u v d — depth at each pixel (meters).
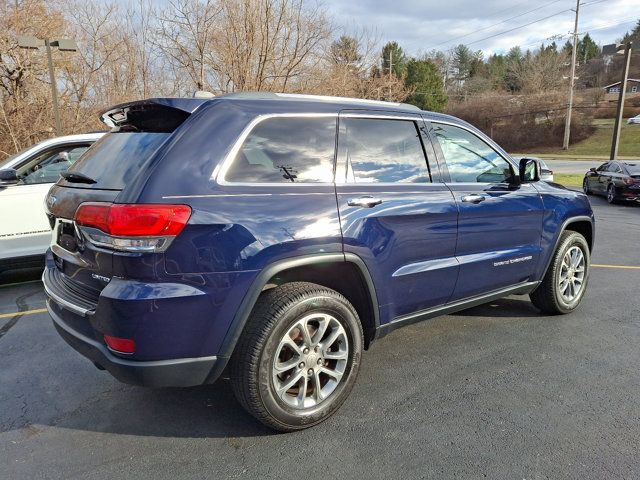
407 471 2.47
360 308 3.13
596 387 3.30
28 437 2.79
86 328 2.56
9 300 5.45
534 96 63.19
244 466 2.52
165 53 14.82
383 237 3.03
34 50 15.88
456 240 3.51
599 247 8.22
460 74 94.19
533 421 2.90
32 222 5.85
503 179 4.04
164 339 2.38
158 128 2.74
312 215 2.72
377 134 3.21
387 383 3.38
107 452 2.65
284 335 2.65
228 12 13.39
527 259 4.13
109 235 2.36
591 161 45.09
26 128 16.00
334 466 2.51
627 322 4.52
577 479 2.39
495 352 3.88
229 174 2.55
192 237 2.37
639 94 70.44
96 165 2.83
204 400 3.20
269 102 2.81
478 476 2.42
